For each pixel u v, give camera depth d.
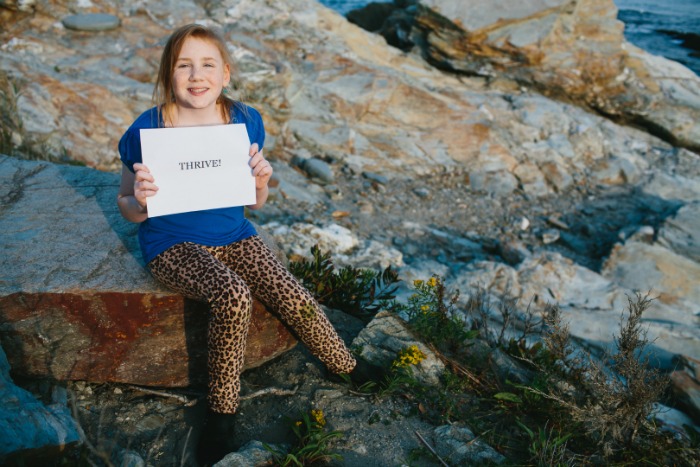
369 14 13.49
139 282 2.97
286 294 2.93
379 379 3.33
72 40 8.44
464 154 9.04
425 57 11.16
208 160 2.81
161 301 2.94
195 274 2.74
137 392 3.16
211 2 9.88
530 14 10.24
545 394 3.27
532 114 9.91
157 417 3.03
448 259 7.15
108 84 7.69
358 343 3.60
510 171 9.05
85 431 2.87
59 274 2.98
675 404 4.79
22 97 6.90
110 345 2.99
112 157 6.94
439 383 3.46
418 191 8.37
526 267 6.60
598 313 6.00
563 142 9.60
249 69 8.30
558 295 6.27
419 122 9.21
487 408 3.42
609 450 3.11
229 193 2.87
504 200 8.61
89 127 7.04
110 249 3.24
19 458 2.37
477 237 7.75
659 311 6.23
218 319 2.68
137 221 2.91
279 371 3.43
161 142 2.72
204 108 2.91
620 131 10.59
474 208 8.34
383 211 7.88
